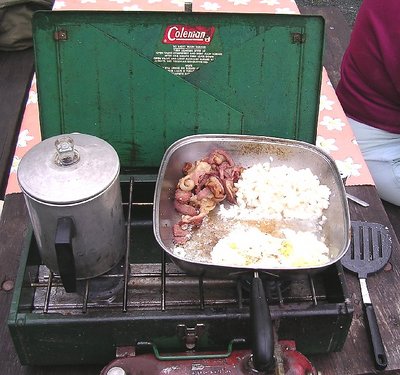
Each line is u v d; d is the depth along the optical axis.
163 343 0.93
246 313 0.90
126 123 1.19
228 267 0.86
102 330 0.89
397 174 1.81
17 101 1.85
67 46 1.12
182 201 1.07
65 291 0.93
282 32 1.13
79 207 0.82
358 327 1.02
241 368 0.85
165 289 0.98
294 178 1.11
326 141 1.44
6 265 1.11
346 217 0.99
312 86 1.17
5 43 2.06
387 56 1.66
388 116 1.79
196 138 1.15
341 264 1.03
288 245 0.99
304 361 0.87
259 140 1.14
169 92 1.17
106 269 0.95
